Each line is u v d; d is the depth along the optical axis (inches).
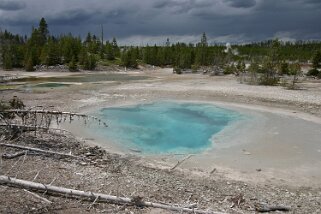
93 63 3223.4
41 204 365.1
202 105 1232.2
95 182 446.9
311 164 631.2
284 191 501.7
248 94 1439.5
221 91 1537.9
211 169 593.6
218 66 2977.4
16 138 613.9
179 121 979.9
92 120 961.5
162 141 776.9
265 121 976.9
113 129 872.3
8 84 1886.1
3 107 747.4
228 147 734.5
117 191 423.2
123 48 4913.9
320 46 4916.3
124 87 1724.9
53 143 649.0
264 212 407.8
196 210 380.2
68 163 524.4
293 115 1055.0
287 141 778.2
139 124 936.9
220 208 404.2
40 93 1469.0
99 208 372.5
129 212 368.8
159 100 1336.1
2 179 399.5
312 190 511.8
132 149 708.7
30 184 395.5
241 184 524.4
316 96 1389.0
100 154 627.2
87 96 1402.6
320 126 920.3
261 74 2003.0
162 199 414.9
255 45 5246.1
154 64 4001.0
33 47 3368.6
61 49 3452.3
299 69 2425.0
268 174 577.3
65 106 1159.0
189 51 3929.6
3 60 3137.3
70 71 3053.6
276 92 1505.9
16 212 340.8
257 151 706.8
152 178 511.5
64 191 394.0
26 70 2967.5
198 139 797.9
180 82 2001.7
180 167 597.9
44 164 497.0
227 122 969.5
